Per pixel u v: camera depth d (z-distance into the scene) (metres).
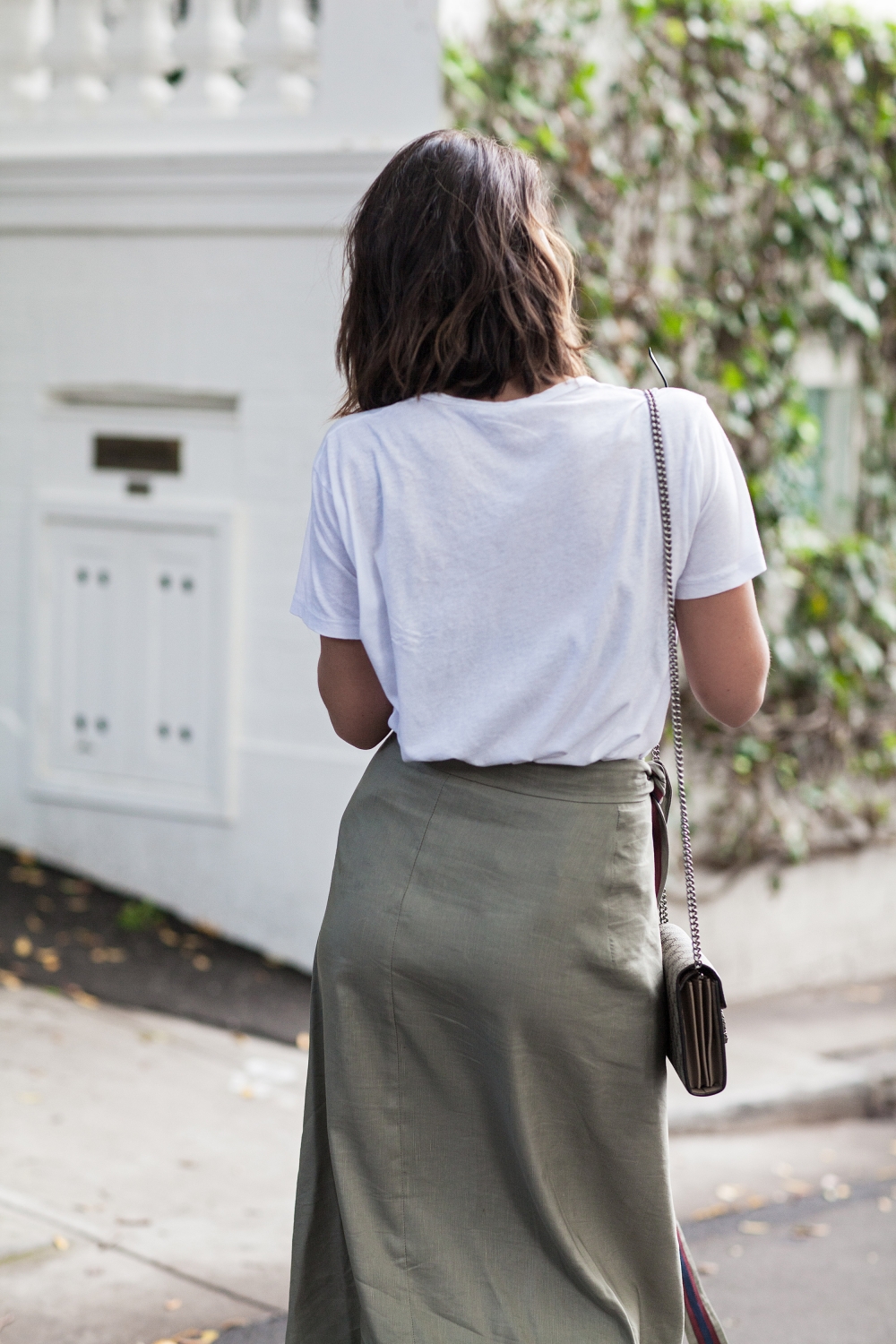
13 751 5.99
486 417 1.80
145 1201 3.62
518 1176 1.84
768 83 6.24
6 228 5.80
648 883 1.85
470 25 5.58
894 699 6.79
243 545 5.56
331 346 5.35
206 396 5.61
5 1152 3.80
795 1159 4.59
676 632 1.88
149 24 5.62
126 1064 4.52
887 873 6.70
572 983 1.78
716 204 6.09
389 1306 1.84
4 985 5.01
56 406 5.86
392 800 1.88
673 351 5.94
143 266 5.63
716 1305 3.44
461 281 1.80
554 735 1.78
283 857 5.56
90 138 5.69
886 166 6.65
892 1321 3.37
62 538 5.86
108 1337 2.98
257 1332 3.05
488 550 1.79
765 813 6.23
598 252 5.70
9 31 5.80
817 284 6.52
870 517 6.89
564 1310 1.81
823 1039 5.65
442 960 1.80
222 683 5.61
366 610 1.86
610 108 5.90
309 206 5.29
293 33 5.42
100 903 5.74
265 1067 4.64
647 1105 1.85
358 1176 1.89
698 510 1.79
